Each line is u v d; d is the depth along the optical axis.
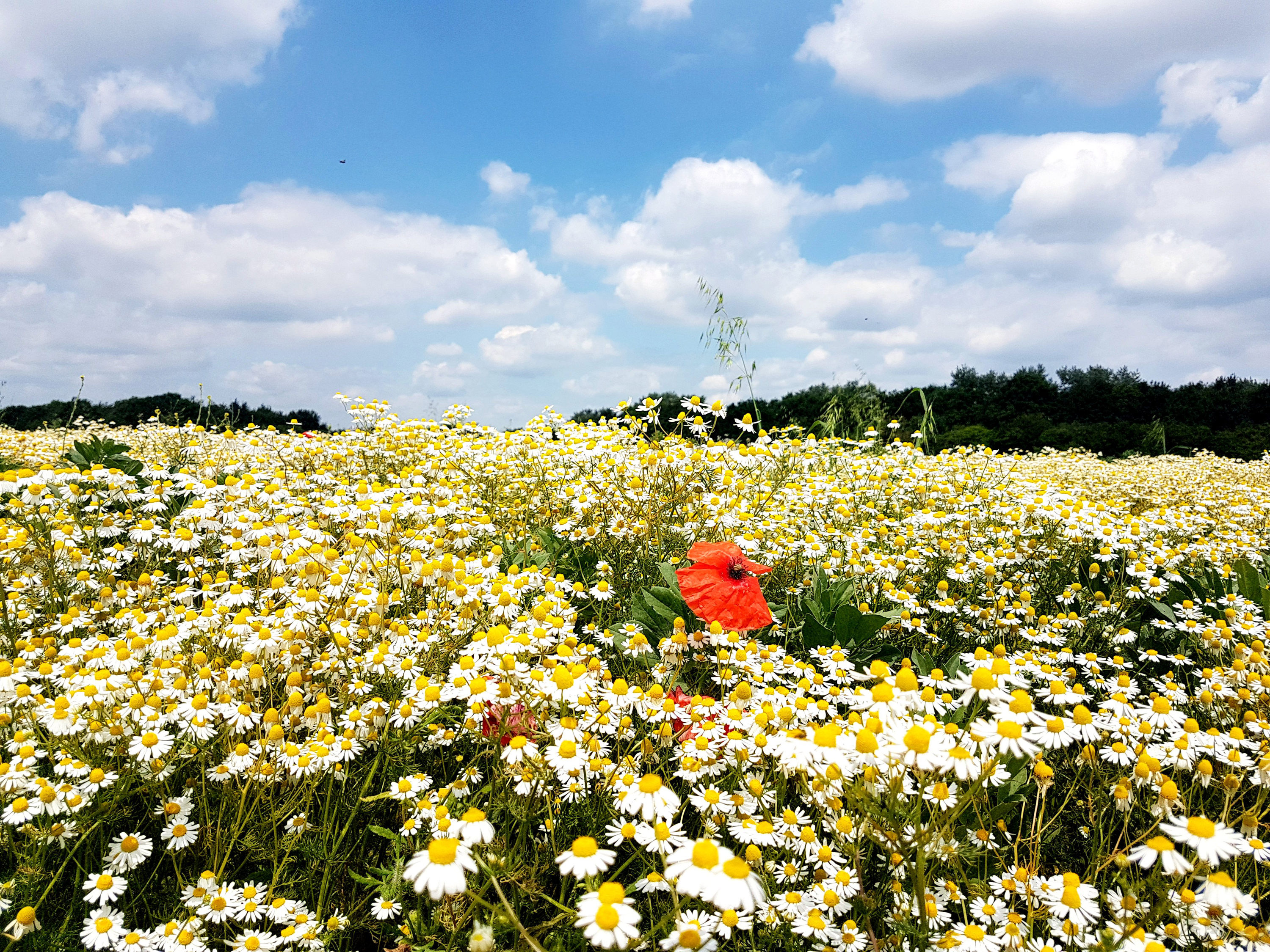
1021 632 3.41
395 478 4.64
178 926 1.73
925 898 1.60
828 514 4.68
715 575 2.87
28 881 1.79
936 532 4.58
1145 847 1.63
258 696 2.43
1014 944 1.65
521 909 1.76
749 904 1.29
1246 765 2.13
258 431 6.54
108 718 2.15
